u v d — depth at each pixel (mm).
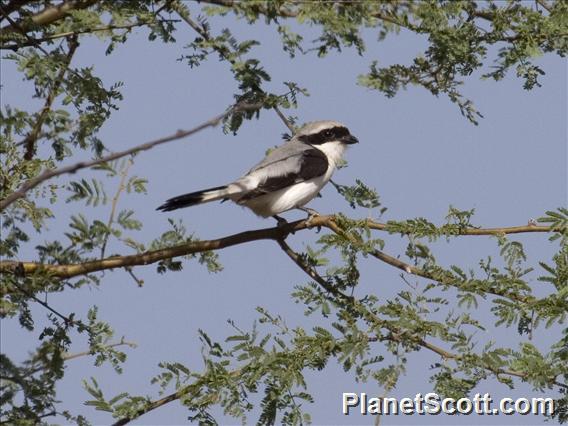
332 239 11789
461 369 11109
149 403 11039
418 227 11562
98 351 10961
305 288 11484
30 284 10844
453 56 11625
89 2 11625
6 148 11266
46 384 10188
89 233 10641
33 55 11125
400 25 11148
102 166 10562
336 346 11117
